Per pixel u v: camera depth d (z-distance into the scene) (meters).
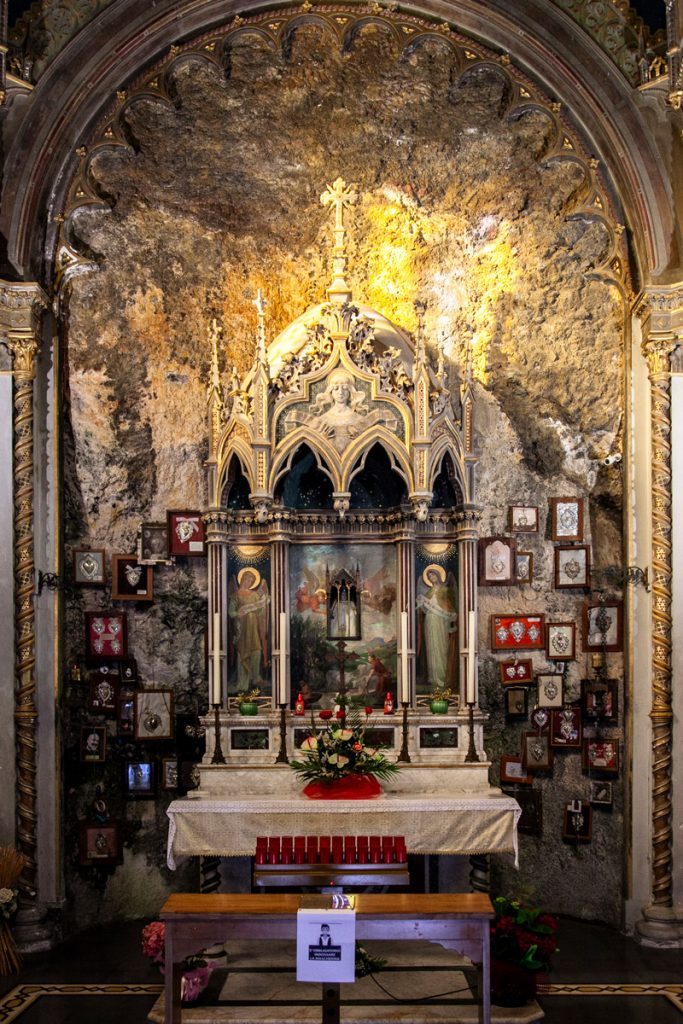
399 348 10.56
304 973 6.61
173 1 9.91
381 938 6.80
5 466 9.62
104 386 10.62
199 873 10.62
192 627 10.86
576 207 10.46
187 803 9.02
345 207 10.79
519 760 10.66
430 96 10.61
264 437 9.84
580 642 10.63
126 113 10.34
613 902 10.07
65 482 10.40
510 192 10.84
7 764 9.45
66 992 8.28
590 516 10.73
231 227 11.05
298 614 10.53
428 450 9.84
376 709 10.41
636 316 10.24
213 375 10.32
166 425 10.87
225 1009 7.77
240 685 10.38
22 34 9.59
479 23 10.14
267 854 8.20
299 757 10.03
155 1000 8.09
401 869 8.16
